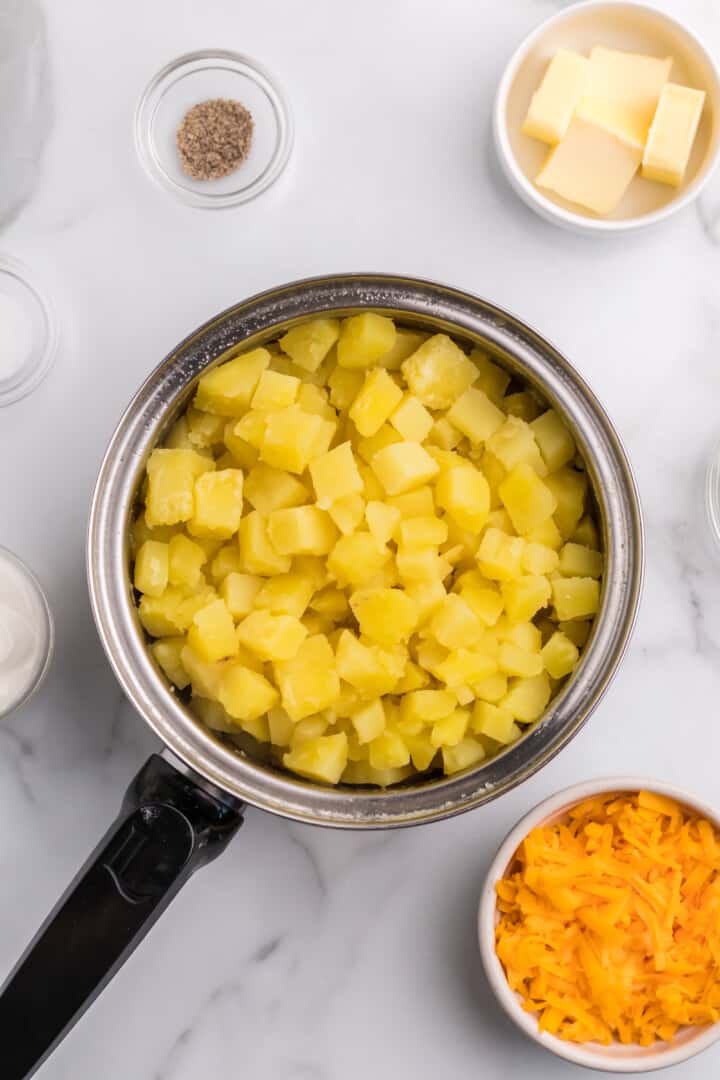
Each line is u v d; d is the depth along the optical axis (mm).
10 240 803
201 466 720
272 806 684
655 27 788
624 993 743
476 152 803
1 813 806
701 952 753
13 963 805
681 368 808
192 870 698
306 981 809
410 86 804
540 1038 739
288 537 708
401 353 731
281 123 811
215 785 684
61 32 801
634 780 739
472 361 728
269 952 809
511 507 721
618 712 806
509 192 803
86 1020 809
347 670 708
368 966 808
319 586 729
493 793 689
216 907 809
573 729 692
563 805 741
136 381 802
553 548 729
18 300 802
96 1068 808
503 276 805
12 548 801
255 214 803
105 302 803
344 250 803
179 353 701
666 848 752
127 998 810
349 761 732
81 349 803
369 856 806
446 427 731
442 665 712
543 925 750
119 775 806
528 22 802
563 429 720
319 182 804
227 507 711
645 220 775
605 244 805
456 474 711
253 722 724
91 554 689
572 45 796
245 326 705
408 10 803
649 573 810
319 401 731
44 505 802
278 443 705
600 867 745
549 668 725
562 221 783
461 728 719
